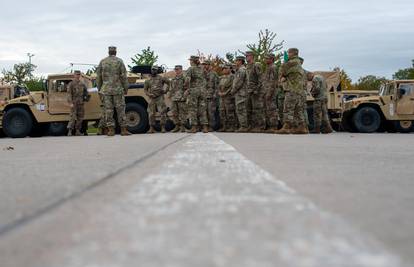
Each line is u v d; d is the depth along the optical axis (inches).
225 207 75.6
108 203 79.4
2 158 193.9
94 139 365.4
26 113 545.0
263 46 907.4
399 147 237.1
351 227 62.1
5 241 57.5
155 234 58.7
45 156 195.9
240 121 474.0
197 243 54.3
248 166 136.5
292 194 88.5
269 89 451.2
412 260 47.5
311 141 289.9
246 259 48.0
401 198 85.3
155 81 500.7
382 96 603.2
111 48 419.2
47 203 80.5
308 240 55.3
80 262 48.4
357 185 102.0
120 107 422.9
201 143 252.4
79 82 519.2
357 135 425.4
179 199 82.9
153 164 141.9
